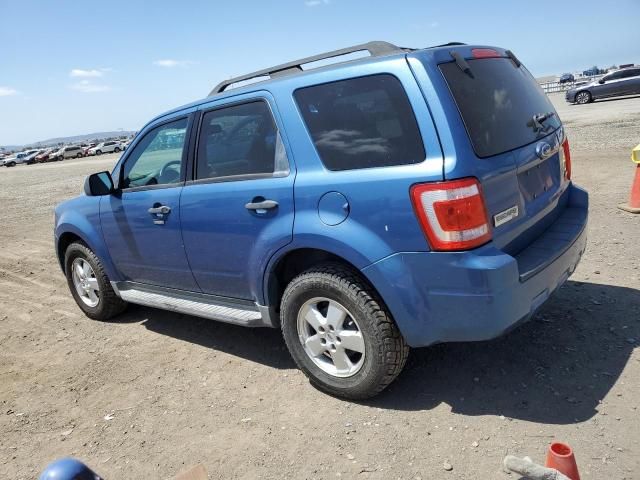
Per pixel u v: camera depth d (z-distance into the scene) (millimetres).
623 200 7172
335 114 3037
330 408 3223
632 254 5125
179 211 3865
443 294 2711
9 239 10094
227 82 3947
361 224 2873
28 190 21047
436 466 2617
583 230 3414
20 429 3400
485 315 2650
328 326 3191
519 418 2896
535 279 2844
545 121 3426
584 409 2900
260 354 4074
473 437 2789
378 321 2947
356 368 3135
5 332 5188
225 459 2875
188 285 4105
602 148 11531
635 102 22266
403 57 2812
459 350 3678
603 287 4422
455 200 2584
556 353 3484
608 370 3229
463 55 2994
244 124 3492
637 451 2545
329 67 3152
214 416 3299
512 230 2922
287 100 3236
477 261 2607
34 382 4031
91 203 4727
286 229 3172
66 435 3283
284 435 3020
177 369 3990
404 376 3453
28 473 2957
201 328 4730
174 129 4020
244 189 3402
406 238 2736
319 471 2693
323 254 3268
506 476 2492
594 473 2438
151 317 5164
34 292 6508
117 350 4465
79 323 5238
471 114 2781
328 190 2984
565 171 3730
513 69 3422
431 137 2674
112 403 3604
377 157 2846
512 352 3562
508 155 2883
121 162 4488
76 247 5062
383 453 2760
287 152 3217
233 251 3572
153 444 3088
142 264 4426
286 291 3303
